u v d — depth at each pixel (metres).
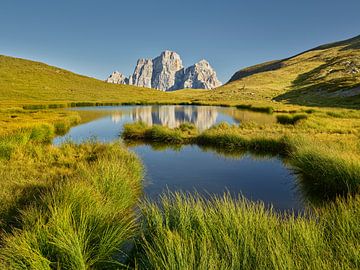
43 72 140.88
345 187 8.63
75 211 5.43
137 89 153.12
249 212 5.13
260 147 16.55
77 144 15.02
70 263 4.12
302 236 4.40
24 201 6.80
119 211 6.62
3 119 29.83
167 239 4.32
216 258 3.72
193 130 22.66
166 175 11.52
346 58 142.62
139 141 20.00
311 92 85.62
